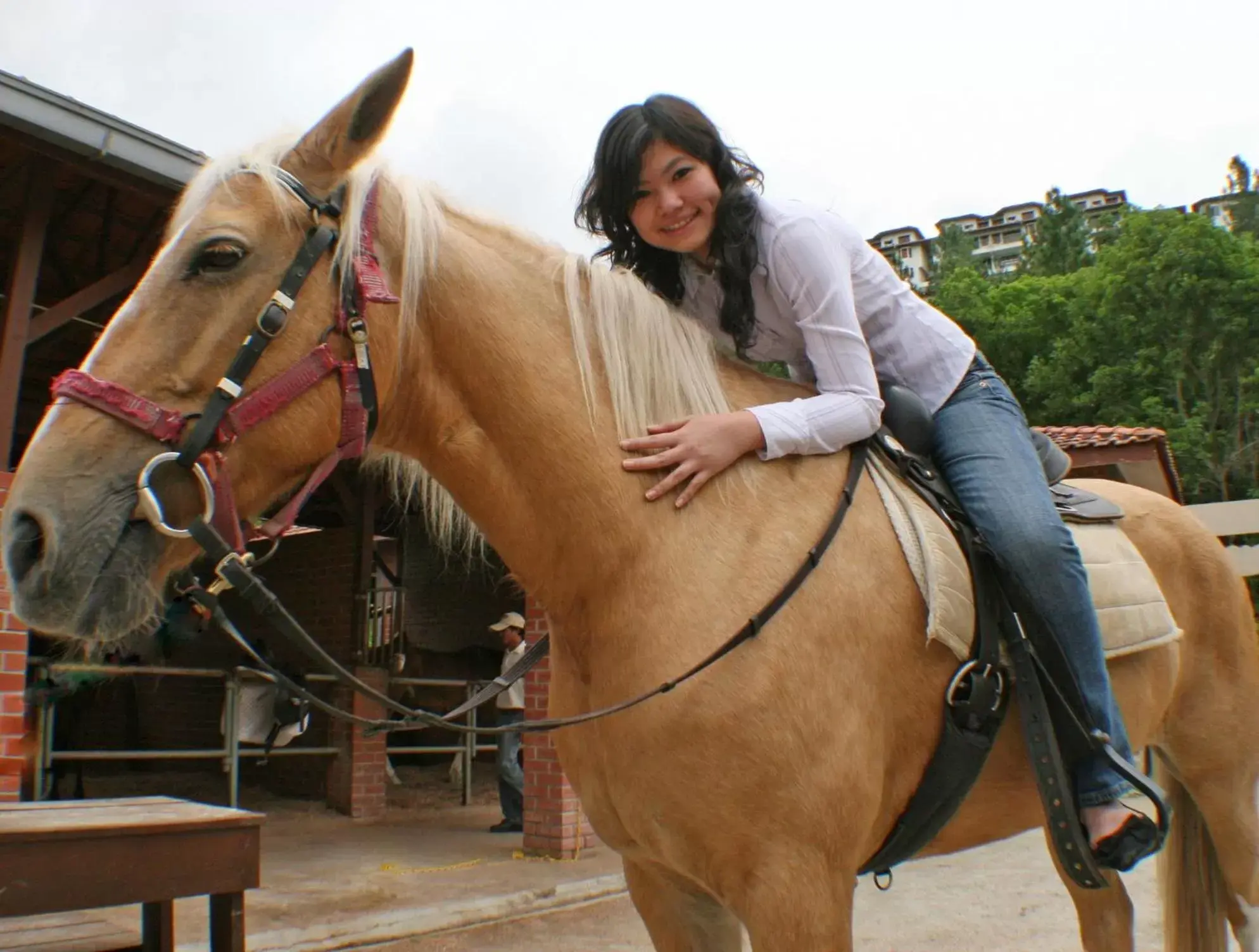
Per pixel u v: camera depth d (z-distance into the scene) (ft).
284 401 4.70
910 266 261.85
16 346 12.80
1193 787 7.90
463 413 5.33
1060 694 5.48
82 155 12.70
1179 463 84.94
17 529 4.25
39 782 17.65
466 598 36.58
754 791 4.67
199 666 28.53
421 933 13.37
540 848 18.76
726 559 5.06
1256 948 7.72
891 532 5.48
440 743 31.81
